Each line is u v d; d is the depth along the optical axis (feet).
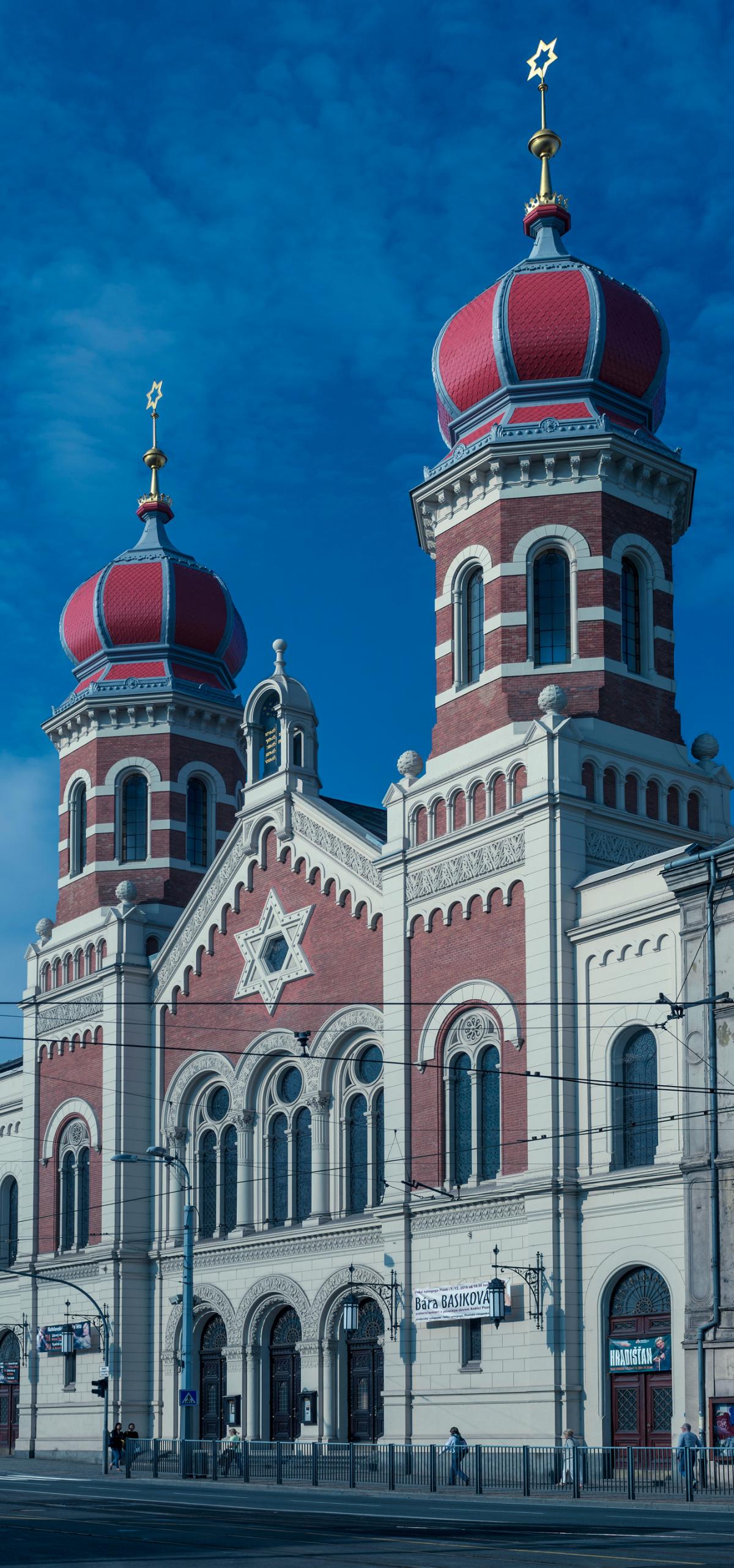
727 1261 123.65
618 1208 134.72
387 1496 126.41
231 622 219.61
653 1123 134.21
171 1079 191.72
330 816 172.65
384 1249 155.84
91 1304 194.29
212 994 187.52
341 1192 165.68
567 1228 137.49
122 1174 192.03
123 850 209.97
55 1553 76.18
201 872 209.77
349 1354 163.12
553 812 144.36
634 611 159.63
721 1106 126.21
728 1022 126.93
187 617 215.51
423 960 156.15
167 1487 140.26
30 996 213.46
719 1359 122.83
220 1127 184.03
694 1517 101.04
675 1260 128.88
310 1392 163.63
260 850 182.29
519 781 149.59
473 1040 149.89
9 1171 219.61
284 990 176.45
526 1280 138.51
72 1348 194.90
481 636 160.25
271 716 185.57
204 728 214.28
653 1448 116.06
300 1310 166.91
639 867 136.77
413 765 163.53
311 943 173.37
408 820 160.86
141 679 211.82
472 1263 145.69
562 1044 140.26
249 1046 179.11
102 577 217.56
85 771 213.46
